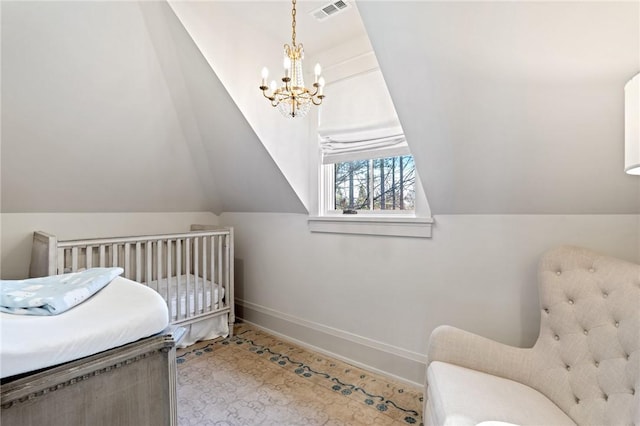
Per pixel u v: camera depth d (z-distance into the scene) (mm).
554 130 1415
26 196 2617
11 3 1677
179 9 2023
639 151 900
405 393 2139
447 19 1272
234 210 3684
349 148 2521
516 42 1224
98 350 1059
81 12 1836
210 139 2863
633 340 1197
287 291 3078
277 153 2609
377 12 1396
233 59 2318
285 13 2203
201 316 2881
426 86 1529
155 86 2395
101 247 2328
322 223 2729
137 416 1148
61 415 978
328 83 2629
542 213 1761
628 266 1325
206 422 1832
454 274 2055
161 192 3299
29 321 1047
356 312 2535
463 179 1827
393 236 2309
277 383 2252
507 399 1300
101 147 2564
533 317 1802
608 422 1188
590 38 1117
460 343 1595
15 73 1916
